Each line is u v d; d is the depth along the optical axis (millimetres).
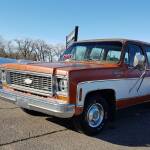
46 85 5410
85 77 5340
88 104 5570
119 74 6137
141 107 8844
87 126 5609
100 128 5875
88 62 6633
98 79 5586
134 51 6754
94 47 6965
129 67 6449
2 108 7281
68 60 7203
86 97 5523
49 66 5492
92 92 5617
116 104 6176
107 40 6879
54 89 5309
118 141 5562
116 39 6738
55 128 5961
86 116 5562
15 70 5992
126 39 6695
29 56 52094
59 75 5199
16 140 5090
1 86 6484
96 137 5707
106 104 5961
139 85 6828
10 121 6188
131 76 6496
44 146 4926
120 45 6512
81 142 5301
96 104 5770
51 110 5160
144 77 6961
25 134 5445
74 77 5168
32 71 5586
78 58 7156
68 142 5230
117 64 6246
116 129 6367
